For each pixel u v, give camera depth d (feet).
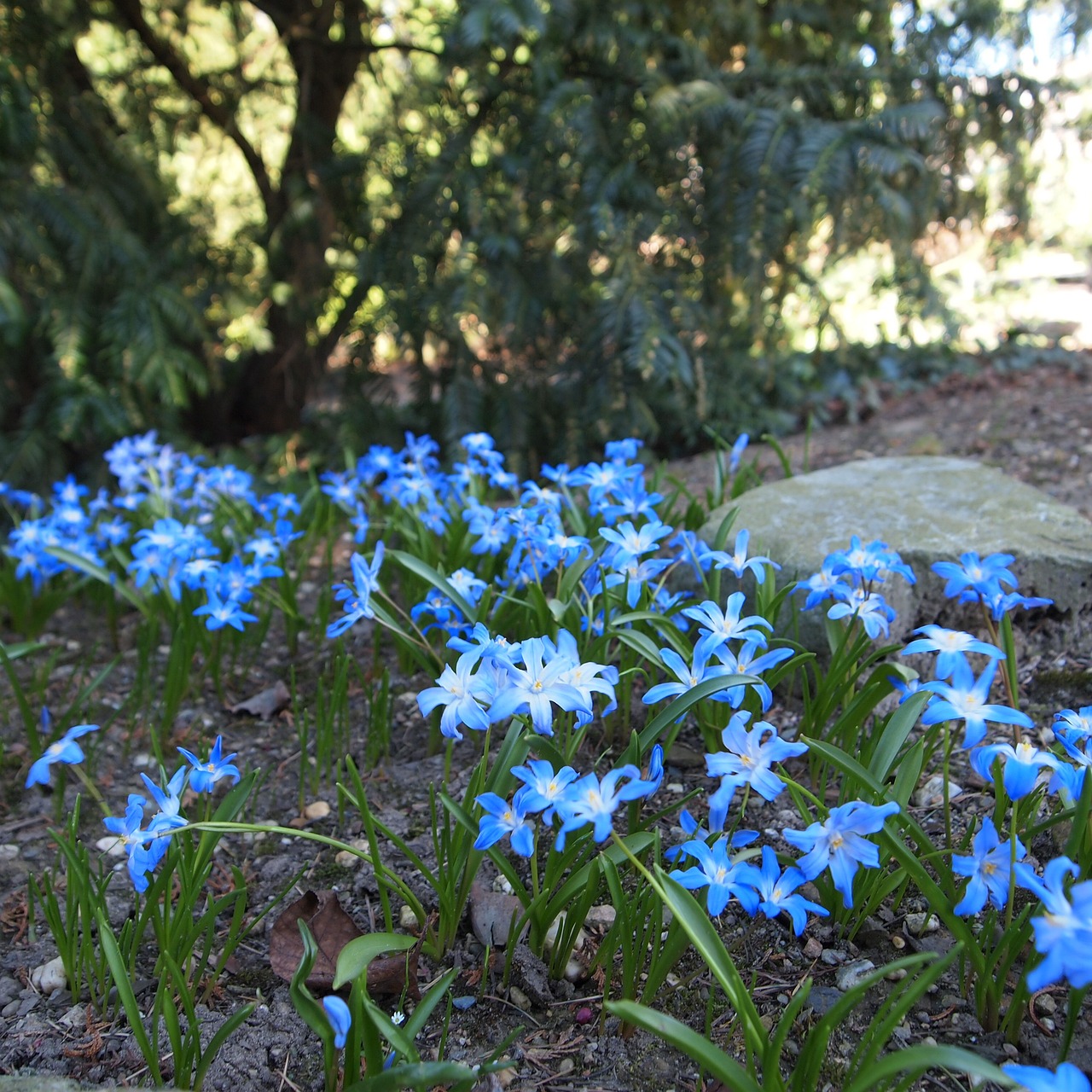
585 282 15.65
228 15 18.51
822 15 15.49
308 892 6.09
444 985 4.61
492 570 9.32
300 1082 5.05
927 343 19.45
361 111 19.40
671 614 7.61
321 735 7.95
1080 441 13.52
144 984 5.73
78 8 16.19
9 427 16.28
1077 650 8.38
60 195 14.67
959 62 14.58
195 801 7.72
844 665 6.77
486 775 6.53
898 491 10.05
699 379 14.73
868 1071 3.74
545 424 15.75
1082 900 3.68
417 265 14.89
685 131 14.30
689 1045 3.86
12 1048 5.28
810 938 5.73
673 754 7.48
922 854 5.49
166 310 15.11
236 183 21.04
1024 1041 4.87
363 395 16.08
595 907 6.07
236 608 8.48
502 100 14.96
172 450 15.56
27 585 11.05
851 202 14.01
